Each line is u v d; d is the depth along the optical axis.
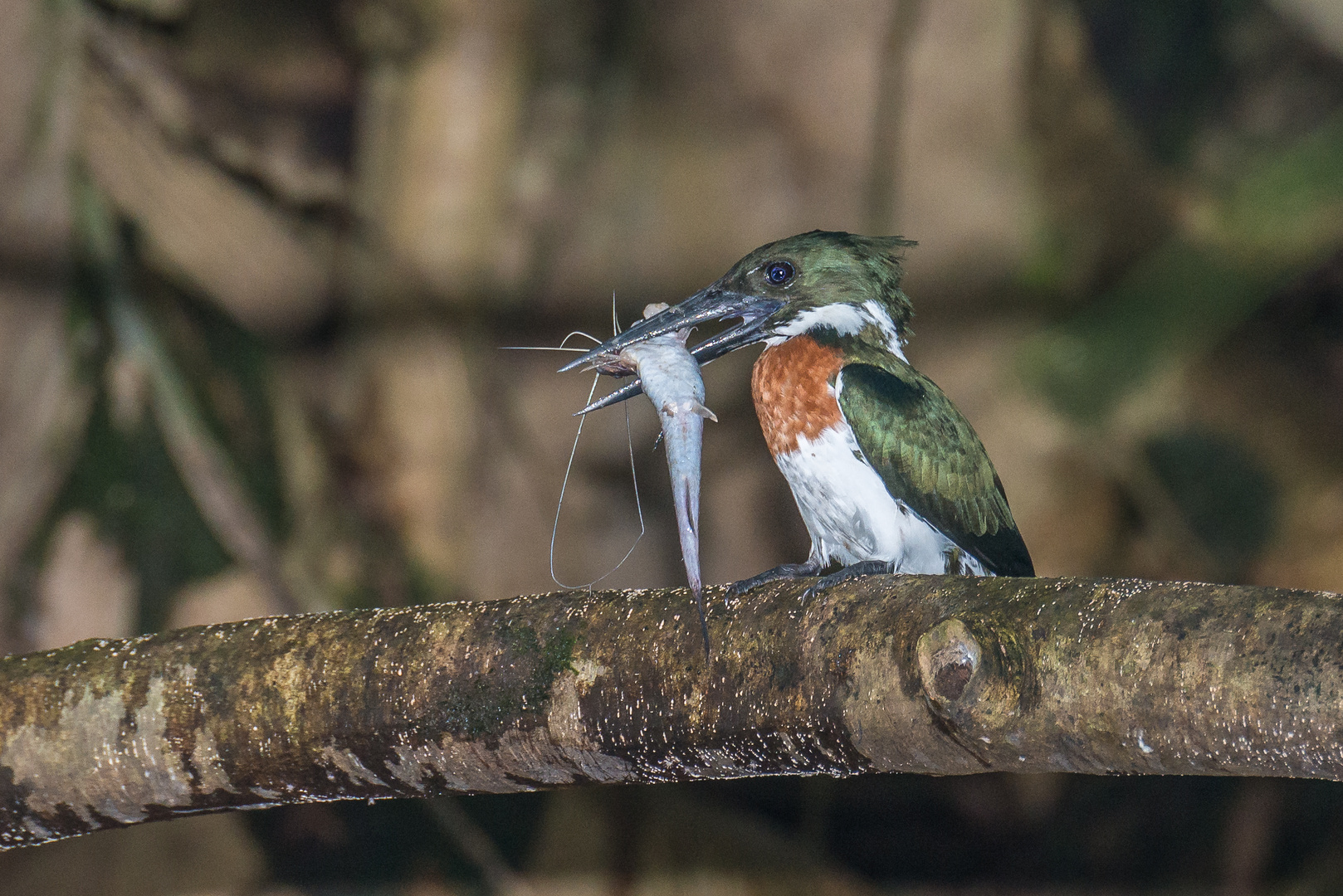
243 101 12.83
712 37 12.35
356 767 4.70
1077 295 12.09
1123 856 13.27
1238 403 12.68
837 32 12.16
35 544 10.37
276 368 12.30
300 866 11.02
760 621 4.35
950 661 3.78
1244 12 15.10
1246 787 13.12
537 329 12.66
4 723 4.79
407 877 11.16
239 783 4.75
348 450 12.55
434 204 12.66
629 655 4.46
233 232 12.44
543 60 12.80
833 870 12.55
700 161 12.55
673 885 11.70
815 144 12.30
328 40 13.26
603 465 12.52
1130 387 6.14
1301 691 3.43
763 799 13.19
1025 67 12.39
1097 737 3.71
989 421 11.95
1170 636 3.62
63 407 10.63
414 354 12.52
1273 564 12.71
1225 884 12.86
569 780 4.68
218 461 11.09
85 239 10.98
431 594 12.20
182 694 4.73
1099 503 12.23
